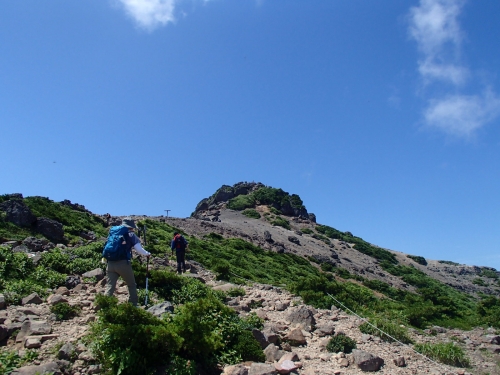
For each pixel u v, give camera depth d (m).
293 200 91.00
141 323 7.00
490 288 72.12
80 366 6.54
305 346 9.62
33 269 12.29
